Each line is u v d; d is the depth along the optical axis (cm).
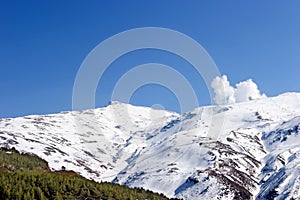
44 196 14162
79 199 14625
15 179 14525
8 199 13625
